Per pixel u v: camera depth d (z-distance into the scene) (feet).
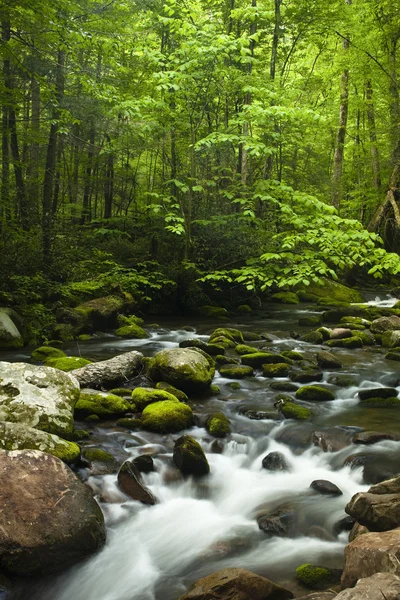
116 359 23.70
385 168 73.36
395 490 13.03
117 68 46.01
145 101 42.06
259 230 46.47
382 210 67.46
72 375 21.04
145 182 69.51
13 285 38.22
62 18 36.11
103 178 60.03
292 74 83.20
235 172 55.16
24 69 38.75
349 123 86.84
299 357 28.55
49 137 45.21
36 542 11.54
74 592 11.44
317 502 14.48
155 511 14.46
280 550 12.65
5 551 11.24
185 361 22.58
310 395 22.12
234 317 45.14
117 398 19.88
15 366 18.06
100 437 17.72
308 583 11.13
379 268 35.70
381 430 18.56
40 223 44.70
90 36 37.11
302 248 46.73
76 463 15.43
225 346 31.17
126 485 14.90
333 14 57.26
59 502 12.43
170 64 42.60
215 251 48.70
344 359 29.12
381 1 59.06
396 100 63.87
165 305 46.14
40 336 33.78
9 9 34.81
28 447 14.65
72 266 44.83
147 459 15.96
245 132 53.88
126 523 13.83
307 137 67.92
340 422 19.48
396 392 22.40
